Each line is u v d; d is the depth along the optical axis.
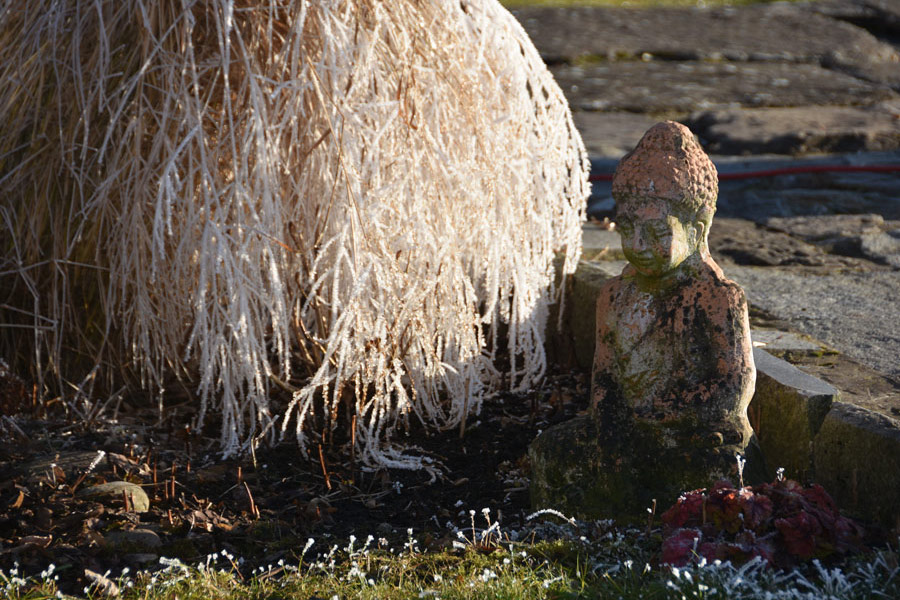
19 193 6.30
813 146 14.98
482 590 4.07
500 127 6.15
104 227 6.23
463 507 5.31
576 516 4.95
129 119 5.93
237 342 5.61
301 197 5.73
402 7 5.96
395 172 5.74
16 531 4.86
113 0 6.01
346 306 5.58
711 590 3.85
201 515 5.08
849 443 4.70
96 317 6.52
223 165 5.98
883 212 11.55
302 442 5.94
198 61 5.87
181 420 6.41
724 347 4.82
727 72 21.78
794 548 4.21
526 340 6.56
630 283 4.95
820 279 8.62
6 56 6.24
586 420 5.09
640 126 16.66
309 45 5.78
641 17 28.03
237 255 5.43
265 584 4.36
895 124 15.96
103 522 4.94
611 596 4.00
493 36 6.27
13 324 6.32
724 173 13.23
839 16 27.84
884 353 6.42
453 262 5.91
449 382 6.32
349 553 4.67
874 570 4.04
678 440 4.82
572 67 22.52
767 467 5.07
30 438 6.00
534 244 6.45
